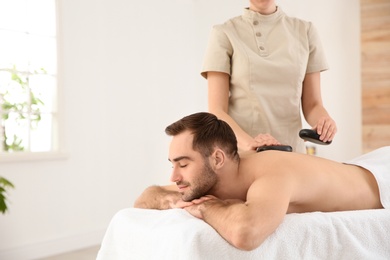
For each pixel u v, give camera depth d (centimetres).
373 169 167
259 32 201
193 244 118
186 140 137
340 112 462
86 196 459
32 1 436
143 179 508
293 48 200
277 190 130
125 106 491
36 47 439
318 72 212
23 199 414
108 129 477
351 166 168
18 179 411
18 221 411
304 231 128
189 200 140
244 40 202
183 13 548
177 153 137
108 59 477
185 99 550
